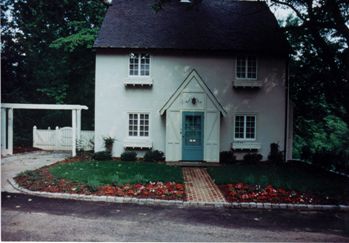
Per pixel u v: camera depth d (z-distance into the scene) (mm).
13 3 27516
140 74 18547
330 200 10148
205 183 12461
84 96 29234
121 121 18469
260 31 19594
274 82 18781
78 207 9156
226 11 20953
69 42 25438
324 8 15461
